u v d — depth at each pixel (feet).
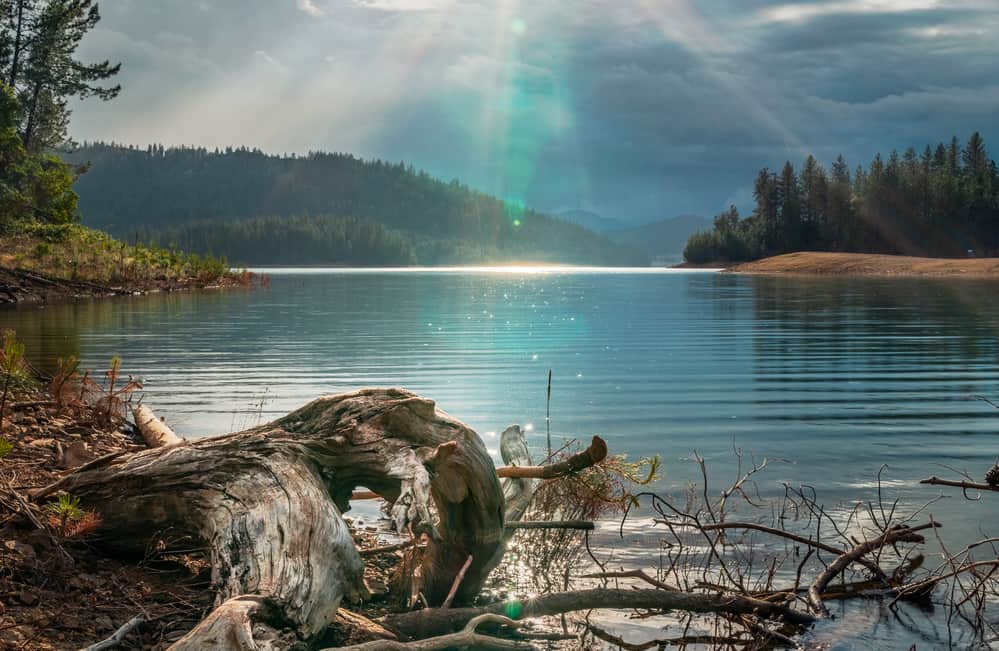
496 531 16.46
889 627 15.01
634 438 30.89
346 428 15.80
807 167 510.58
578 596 15.39
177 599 14.28
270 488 14.65
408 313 100.42
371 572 17.51
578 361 54.19
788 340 67.97
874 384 44.60
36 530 15.31
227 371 47.65
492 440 30.22
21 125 208.33
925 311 100.07
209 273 169.58
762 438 30.91
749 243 520.01
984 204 456.86
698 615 15.92
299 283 216.74
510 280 254.06
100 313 89.35
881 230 479.82
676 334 73.46
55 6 203.72
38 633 12.39
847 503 22.34
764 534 19.94
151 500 15.42
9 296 105.19
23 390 28.22
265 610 12.19
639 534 20.24
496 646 13.94
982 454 28.14
